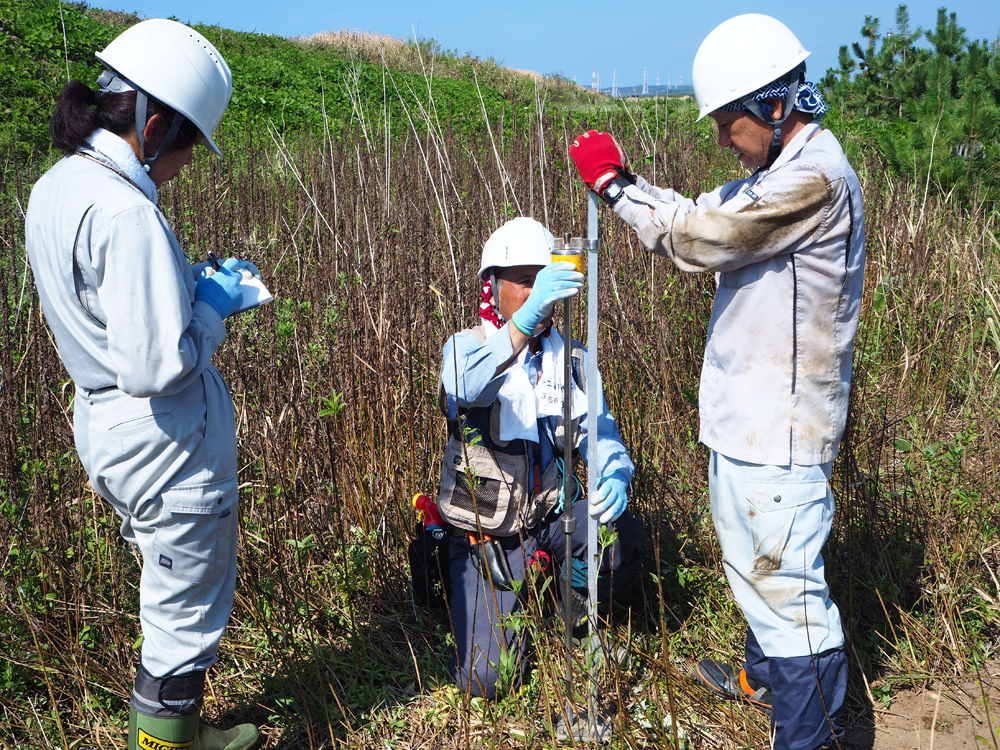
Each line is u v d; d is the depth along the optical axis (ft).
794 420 6.69
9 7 34.55
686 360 13.03
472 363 7.47
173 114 5.99
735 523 7.11
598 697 7.70
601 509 7.50
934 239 16.98
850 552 9.54
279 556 9.37
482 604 8.59
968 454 11.34
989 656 8.69
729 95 6.43
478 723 7.96
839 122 32.86
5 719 7.63
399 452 11.10
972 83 21.38
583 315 12.93
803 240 6.44
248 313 11.66
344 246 14.11
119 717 7.89
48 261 5.79
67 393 10.44
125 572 8.93
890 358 14.55
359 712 8.10
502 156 22.31
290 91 42.52
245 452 10.47
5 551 8.39
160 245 5.66
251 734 7.59
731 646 8.85
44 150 24.22
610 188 6.83
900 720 7.91
